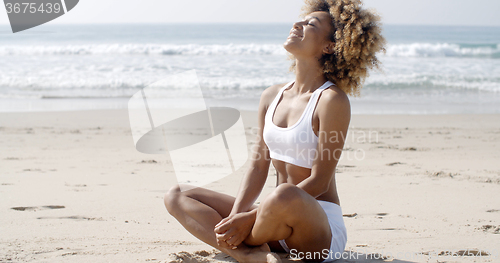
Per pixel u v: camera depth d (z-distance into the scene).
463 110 10.29
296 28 2.25
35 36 36.19
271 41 34.91
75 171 4.72
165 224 2.96
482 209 3.35
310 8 2.40
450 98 12.27
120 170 4.80
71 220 3.01
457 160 5.39
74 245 2.47
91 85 13.56
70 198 3.62
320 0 2.37
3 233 2.68
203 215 2.30
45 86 13.38
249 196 2.30
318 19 2.23
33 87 13.23
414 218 3.12
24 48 22.53
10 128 7.52
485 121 8.70
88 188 3.98
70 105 10.50
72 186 4.05
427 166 5.03
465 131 7.61
